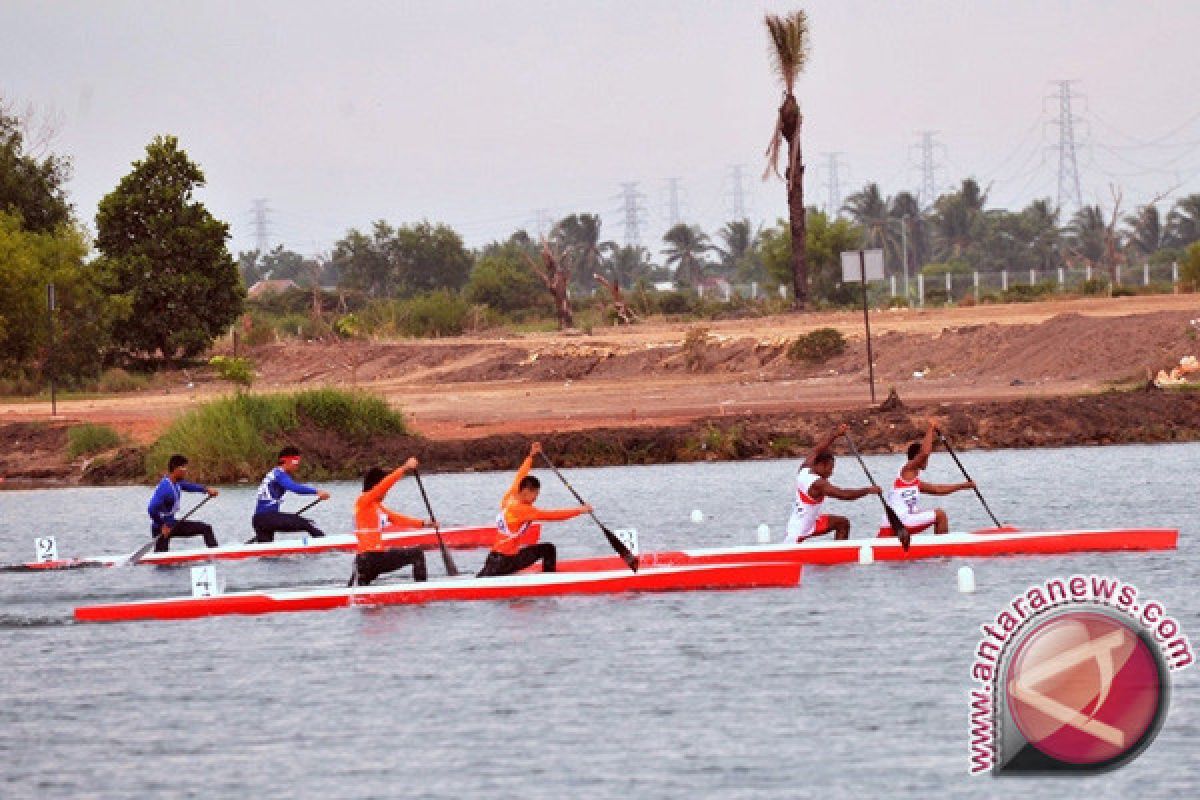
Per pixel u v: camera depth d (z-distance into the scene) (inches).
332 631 1968.5
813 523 2373.3
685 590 2129.7
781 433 4079.7
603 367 6550.2
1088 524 2618.1
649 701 1568.7
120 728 1553.9
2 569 2581.2
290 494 3718.0
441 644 1860.2
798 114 7657.5
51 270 7421.3
